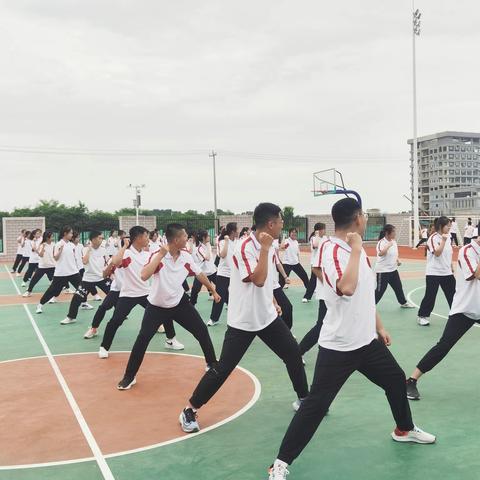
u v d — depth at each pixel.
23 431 4.77
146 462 4.11
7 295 14.37
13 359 7.41
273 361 7.00
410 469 3.92
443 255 9.04
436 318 9.95
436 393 5.64
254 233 4.52
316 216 32.81
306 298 12.17
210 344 6.07
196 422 4.68
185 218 30.80
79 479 3.85
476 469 3.91
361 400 5.45
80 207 36.88
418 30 29.80
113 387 6.02
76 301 10.01
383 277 10.91
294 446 3.68
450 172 105.56
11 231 27.28
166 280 5.75
